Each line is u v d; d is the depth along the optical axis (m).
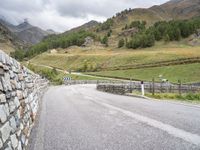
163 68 101.56
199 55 126.62
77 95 23.00
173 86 29.06
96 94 24.77
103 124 8.48
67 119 9.63
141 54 153.00
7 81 5.51
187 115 9.92
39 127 8.28
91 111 11.62
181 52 150.25
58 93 26.69
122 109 12.05
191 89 29.81
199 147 5.61
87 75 117.44
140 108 12.37
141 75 101.19
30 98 9.80
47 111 11.98
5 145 4.24
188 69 92.50
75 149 5.73
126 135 6.87
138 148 5.62
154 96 21.66
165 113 10.52
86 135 7.00
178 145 5.77
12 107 5.42
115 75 109.94
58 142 6.36
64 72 139.62
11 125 4.96
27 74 11.02
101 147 5.82
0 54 5.33
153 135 6.74
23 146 5.80
